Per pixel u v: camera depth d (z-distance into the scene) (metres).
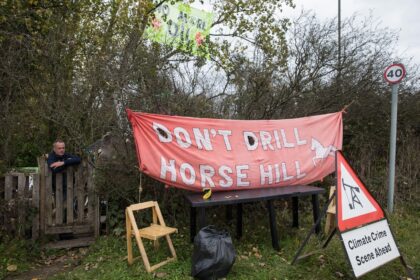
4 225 5.26
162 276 4.27
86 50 7.61
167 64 6.80
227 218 6.05
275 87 7.51
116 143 5.84
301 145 6.34
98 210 5.62
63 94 6.54
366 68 8.17
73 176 5.62
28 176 5.41
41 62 7.54
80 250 5.39
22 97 7.52
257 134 5.95
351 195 4.41
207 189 5.19
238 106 7.22
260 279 4.27
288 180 6.09
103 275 4.39
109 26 8.31
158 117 5.23
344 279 4.40
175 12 7.52
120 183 5.68
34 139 7.55
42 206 5.42
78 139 6.09
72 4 8.12
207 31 7.97
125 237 5.47
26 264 4.90
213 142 5.58
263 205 6.61
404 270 4.66
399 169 8.11
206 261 4.14
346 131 8.30
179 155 5.31
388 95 8.30
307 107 7.80
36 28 7.97
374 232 4.46
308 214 6.73
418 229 6.20
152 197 5.94
